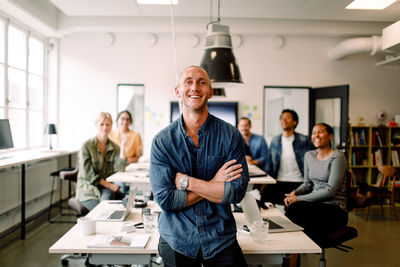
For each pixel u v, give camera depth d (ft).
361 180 18.35
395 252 10.77
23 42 15.12
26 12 13.47
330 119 17.06
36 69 16.52
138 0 13.53
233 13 14.76
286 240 5.46
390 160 17.87
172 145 4.86
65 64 17.66
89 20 16.21
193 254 4.55
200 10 14.44
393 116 18.37
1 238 10.40
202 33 17.39
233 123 17.62
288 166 12.40
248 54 17.76
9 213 12.30
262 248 5.07
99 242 5.03
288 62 17.90
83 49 17.65
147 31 16.97
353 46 16.07
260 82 17.80
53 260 9.62
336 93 16.43
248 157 13.24
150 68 17.69
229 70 8.42
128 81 17.72
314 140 8.69
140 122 17.71
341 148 16.17
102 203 7.76
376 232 12.86
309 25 16.66
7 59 13.58
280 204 11.82
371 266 9.64
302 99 17.90
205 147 4.89
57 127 17.67
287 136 12.56
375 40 15.80
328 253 10.64
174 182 4.86
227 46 8.62
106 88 17.71
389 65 17.46
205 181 4.70
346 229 7.61
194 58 17.66
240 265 4.49
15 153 13.60
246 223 6.34
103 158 11.11
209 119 4.98
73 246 4.99
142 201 7.75
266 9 14.20
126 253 4.99
